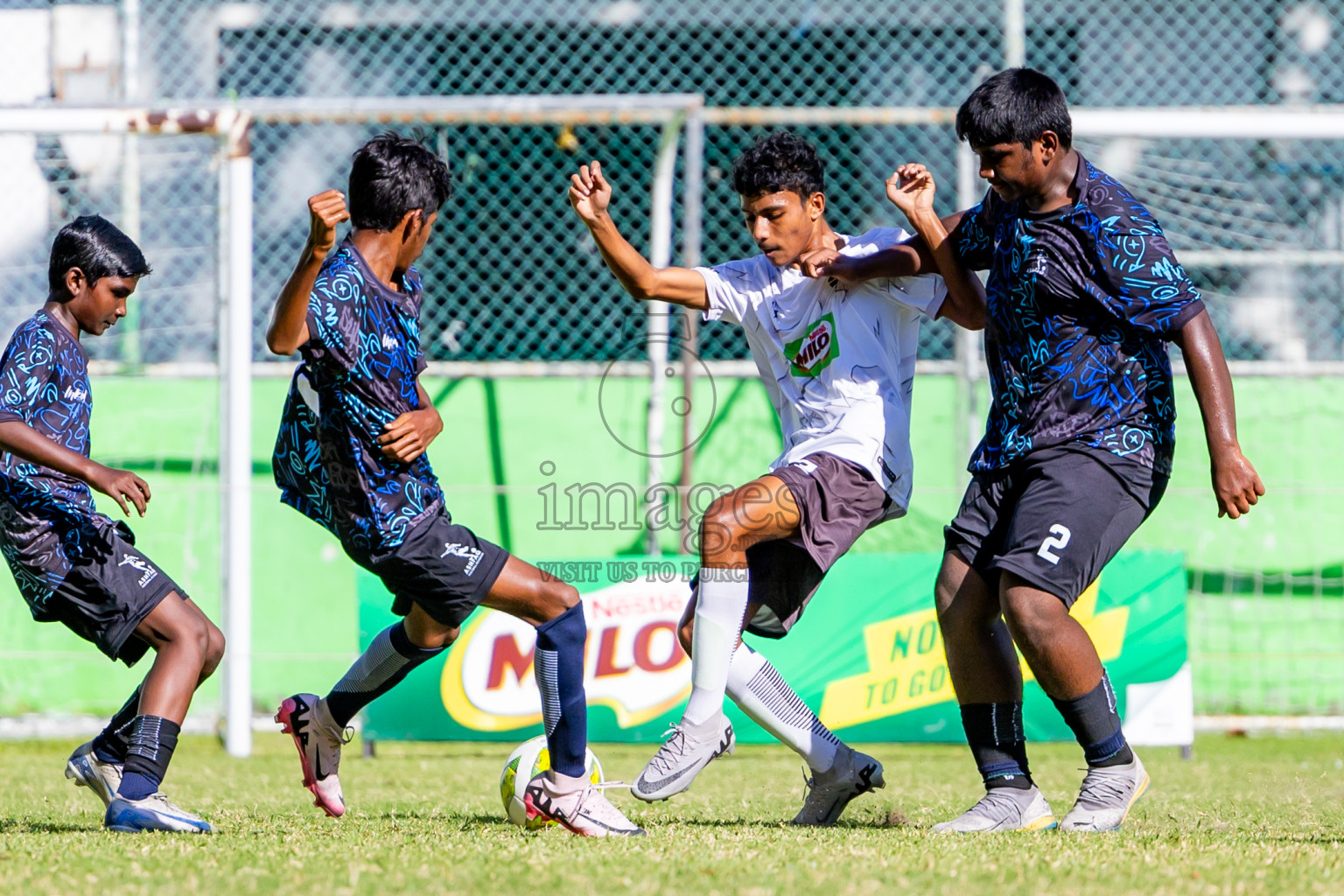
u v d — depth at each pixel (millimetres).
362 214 10750
